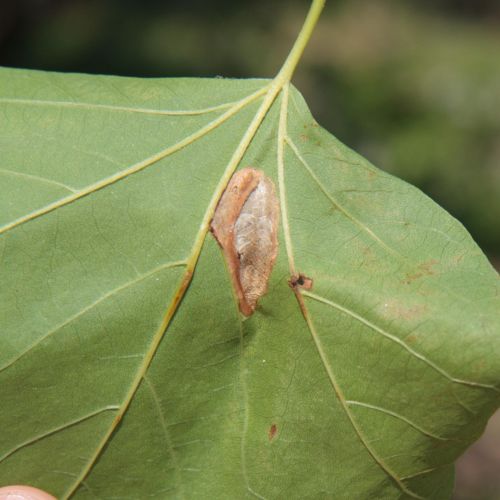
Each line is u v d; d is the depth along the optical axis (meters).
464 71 0.94
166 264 0.27
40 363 0.27
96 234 0.27
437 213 0.27
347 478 0.28
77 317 0.27
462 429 0.27
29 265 0.27
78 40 0.72
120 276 0.27
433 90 0.85
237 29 0.75
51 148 0.27
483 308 0.27
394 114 0.79
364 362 0.27
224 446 0.28
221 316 0.28
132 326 0.27
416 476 0.28
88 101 0.27
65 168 0.27
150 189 0.27
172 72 0.71
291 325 0.28
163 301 0.27
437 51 1.03
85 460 0.28
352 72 0.87
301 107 0.28
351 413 0.28
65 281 0.27
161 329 0.27
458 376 0.27
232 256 0.27
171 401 0.28
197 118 0.28
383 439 0.28
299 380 0.28
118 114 0.27
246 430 0.28
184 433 0.28
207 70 0.72
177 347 0.28
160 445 0.28
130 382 0.27
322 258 0.27
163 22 0.76
